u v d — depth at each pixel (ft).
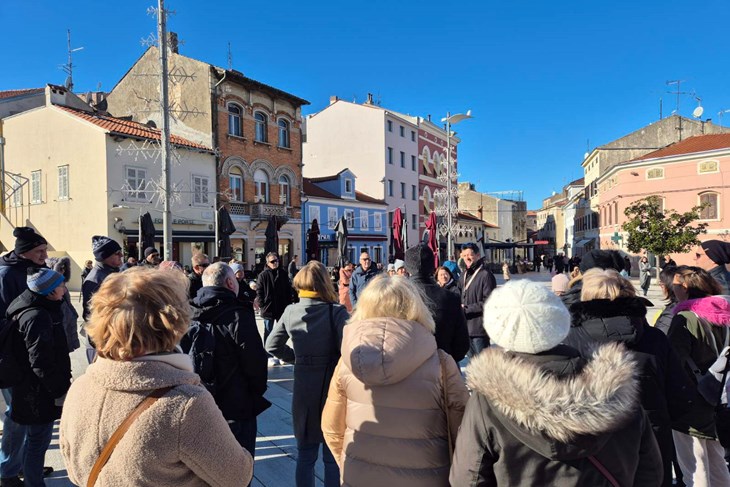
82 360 25.88
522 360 5.51
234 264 25.41
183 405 5.15
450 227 80.38
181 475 5.17
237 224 88.79
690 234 74.43
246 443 11.25
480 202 220.84
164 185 45.68
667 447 8.20
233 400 10.89
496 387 5.35
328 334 11.60
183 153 80.07
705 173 95.81
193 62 86.58
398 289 7.97
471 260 20.99
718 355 10.65
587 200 160.86
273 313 26.63
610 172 118.83
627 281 8.96
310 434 11.59
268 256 27.27
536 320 5.56
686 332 10.88
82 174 73.26
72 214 74.49
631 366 5.56
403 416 7.21
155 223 75.10
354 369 7.23
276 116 99.30
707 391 9.66
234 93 89.51
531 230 347.56
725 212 92.94
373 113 140.05
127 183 72.38
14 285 13.83
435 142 166.09
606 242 127.85
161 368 5.31
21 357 11.12
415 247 13.88
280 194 100.22
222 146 86.79
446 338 12.84
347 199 121.19
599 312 8.60
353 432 7.64
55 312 11.69
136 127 79.41
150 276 5.77
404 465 7.18
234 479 5.47
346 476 7.62
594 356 5.73
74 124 74.18
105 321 5.31
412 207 151.02
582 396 4.94
